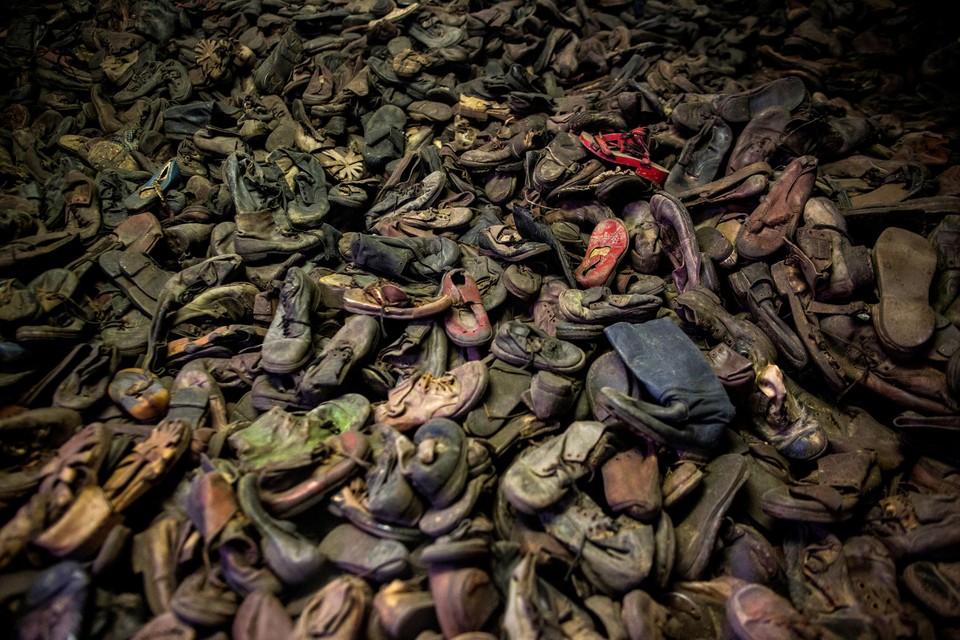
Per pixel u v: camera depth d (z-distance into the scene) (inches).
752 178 133.4
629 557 84.4
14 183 158.6
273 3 225.8
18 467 93.1
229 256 134.8
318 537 92.2
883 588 86.2
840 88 192.1
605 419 100.9
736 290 123.6
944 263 116.6
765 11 225.8
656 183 148.7
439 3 223.1
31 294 116.0
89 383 108.8
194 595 77.2
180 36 221.0
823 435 104.6
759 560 91.6
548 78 201.6
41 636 72.5
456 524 84.3
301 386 109.4
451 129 180.5
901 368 106.3
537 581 82.5
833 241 117.5
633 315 115.1
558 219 151.1
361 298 121.6
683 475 94.7
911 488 100.9
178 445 93.8
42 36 208.8
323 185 158.2
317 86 187.2
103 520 81.4
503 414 105.0
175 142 181.3
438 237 140.9
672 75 190.7
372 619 78.6
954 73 183.8
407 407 105.6
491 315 128.7
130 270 132.5
